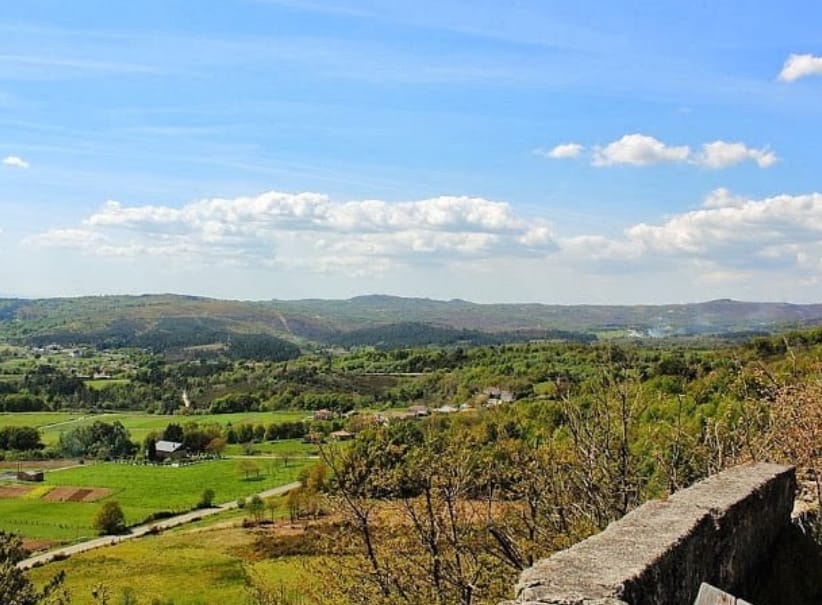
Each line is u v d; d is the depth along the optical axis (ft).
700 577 19.19
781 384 44.70
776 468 27.61
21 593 74.49
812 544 26.78
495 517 34.50
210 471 278.87
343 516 32.68
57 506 239.09
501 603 14.30
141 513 224.53
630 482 37.83
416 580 32.32
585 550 16.89
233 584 124.88
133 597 121.80
